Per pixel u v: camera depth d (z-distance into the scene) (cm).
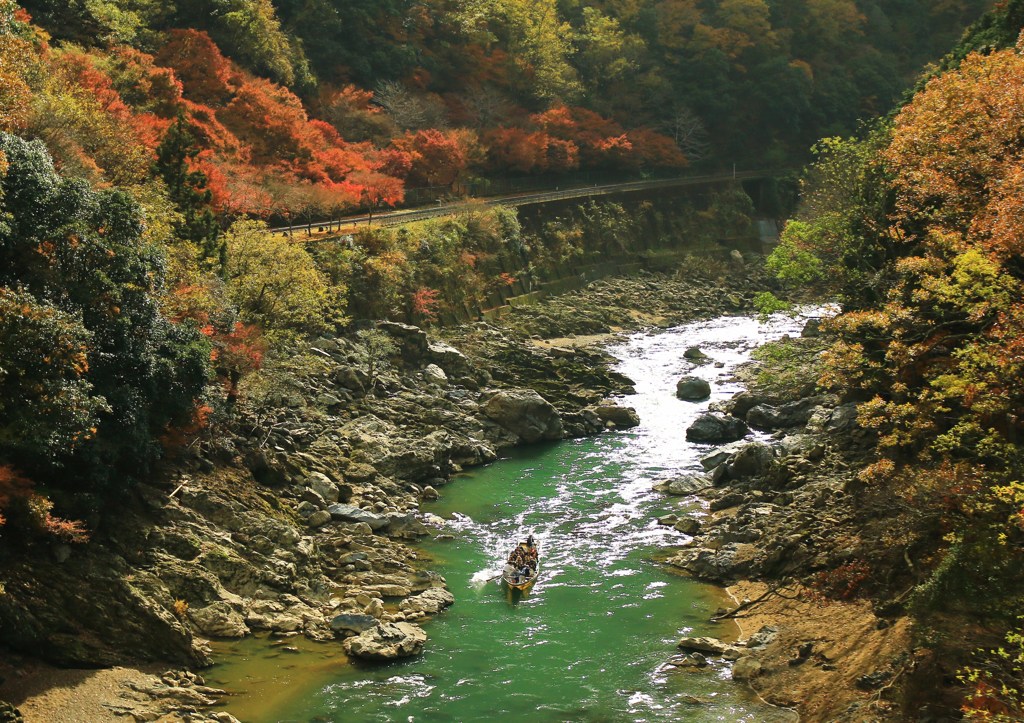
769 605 3259
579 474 4834
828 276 4819
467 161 9988
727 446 5144
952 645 2341
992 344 2625
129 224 3316
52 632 2662
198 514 3416
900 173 3797
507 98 11750
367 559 3622
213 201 5759
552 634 3133
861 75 15288
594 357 6931
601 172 12256
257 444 4062
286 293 4722
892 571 3034
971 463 2980
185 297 3769
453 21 11962
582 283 9481
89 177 4153
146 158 4928
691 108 13875
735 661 2934
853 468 4044
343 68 10562
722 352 7444
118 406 3083
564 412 5656
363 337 5766
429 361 5984
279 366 4762
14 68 4147
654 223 11312
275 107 8012
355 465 4459
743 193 12581
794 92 14100
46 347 2736
